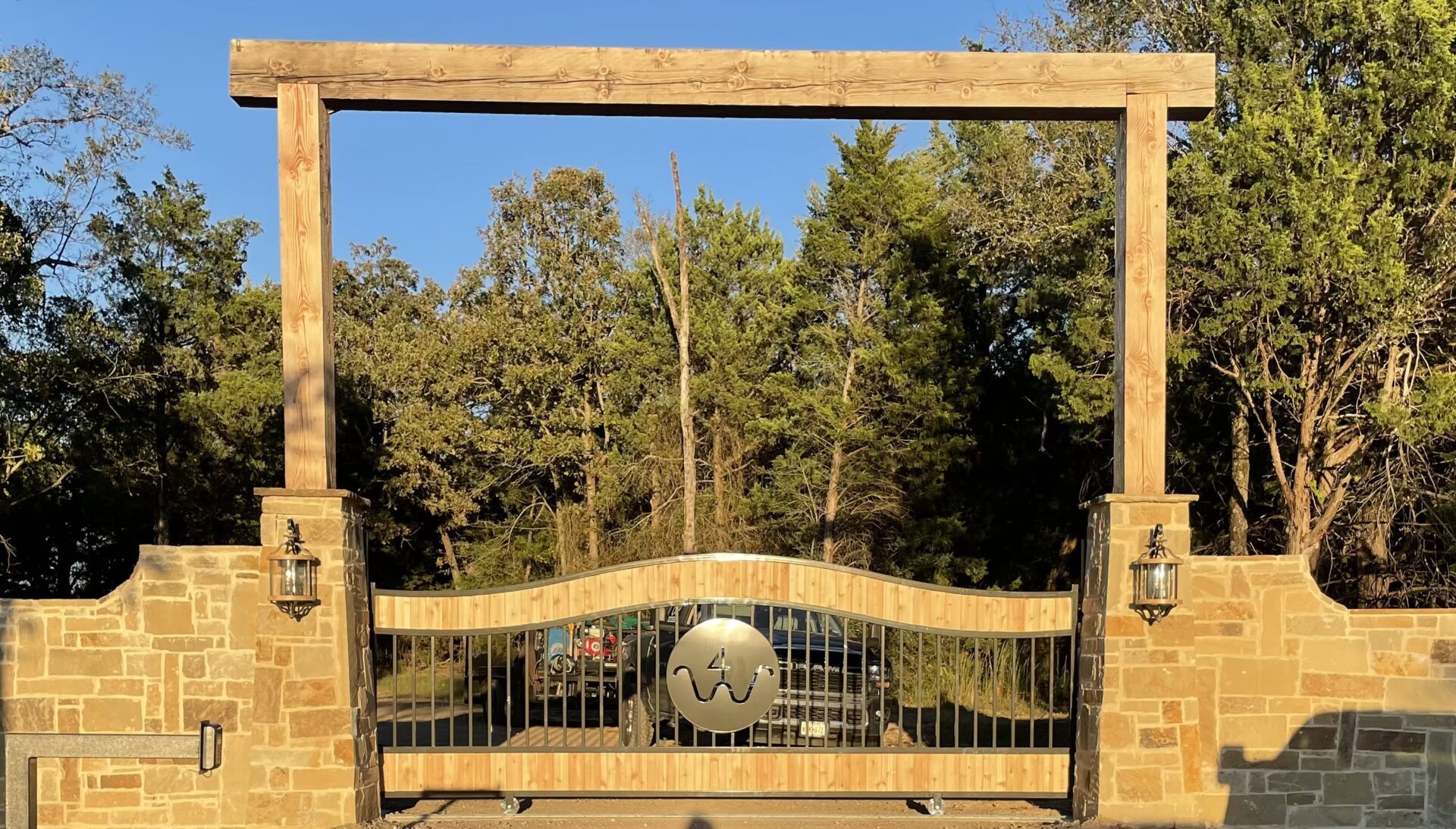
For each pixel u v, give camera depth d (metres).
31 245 16.94
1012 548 20.31
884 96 8.30
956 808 8.77
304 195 8.03
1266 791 8.06
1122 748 7.92
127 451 22.02
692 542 21.00
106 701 7.88
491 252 25.55
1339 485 13.16
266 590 7.80
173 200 25.17
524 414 24.11
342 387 25.33
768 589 8.55
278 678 7.77
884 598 8.59
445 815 8.36
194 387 24.22
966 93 8.30
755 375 22.53
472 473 24.17
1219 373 14.59
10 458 16.45
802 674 9.53
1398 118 12.38
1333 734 8.10
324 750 7.75
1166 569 7.79
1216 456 16.80
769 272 23.94
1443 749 8.04
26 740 4.27
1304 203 11.52
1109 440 17.34
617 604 8.55
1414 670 8.08
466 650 8.52
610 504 23.14
